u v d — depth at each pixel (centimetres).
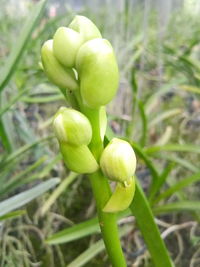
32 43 26
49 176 23
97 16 43
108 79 8
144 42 26
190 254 19
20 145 25
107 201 10
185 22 45
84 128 9
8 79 16
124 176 9
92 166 9
